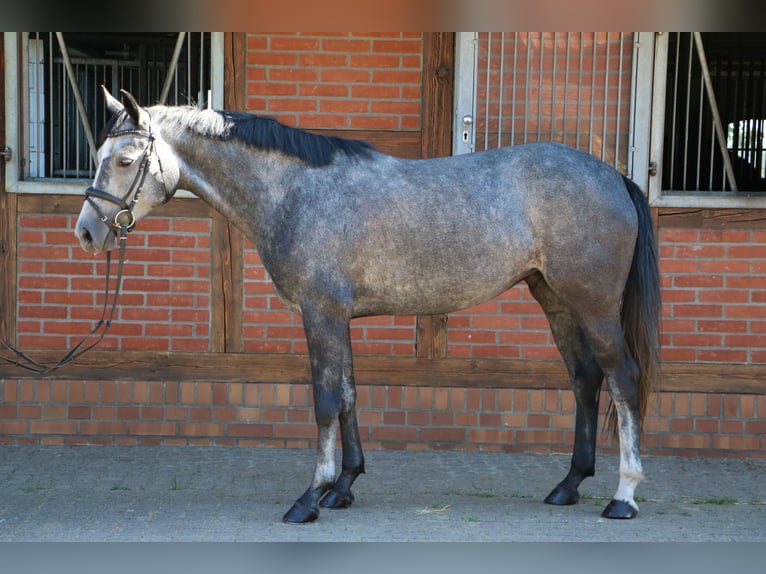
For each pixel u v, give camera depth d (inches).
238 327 239.9
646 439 238.2
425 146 237.9
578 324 189.6
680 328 237.8
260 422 239.9
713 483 213.8
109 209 169.3
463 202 174.1
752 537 171.8
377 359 238.8
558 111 236.2
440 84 236.8
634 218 177.8
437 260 173.5
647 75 233.0
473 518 181.2
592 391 190.9
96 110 240.7
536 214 174.9
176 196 237.5
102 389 238.7
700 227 236.2
